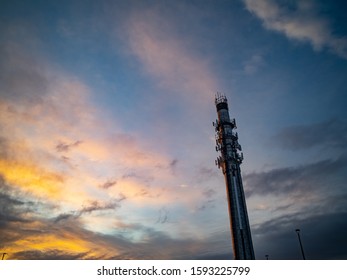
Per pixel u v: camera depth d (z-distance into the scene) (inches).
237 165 2546.8
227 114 2815.0
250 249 2215.8
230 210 2368.4
